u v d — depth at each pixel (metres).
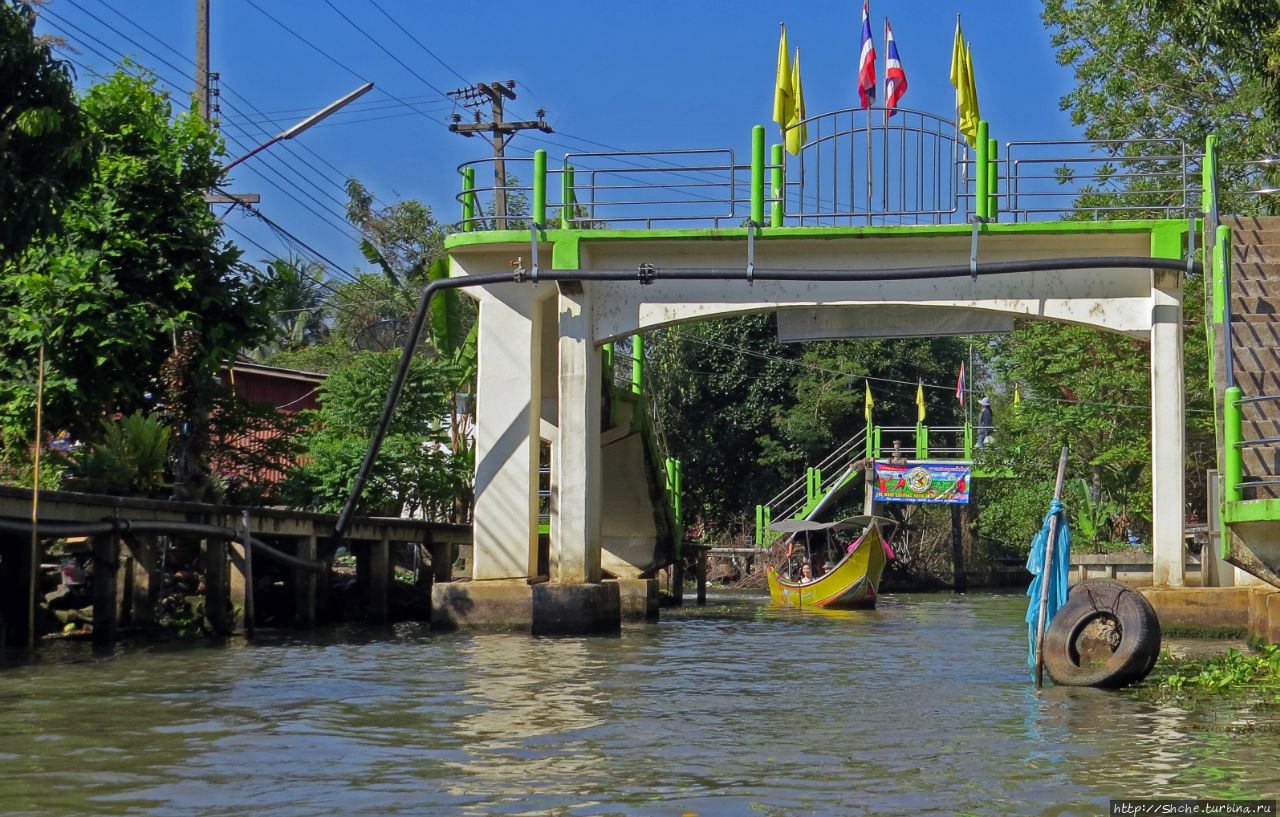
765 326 41.78
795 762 7.23
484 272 16.83
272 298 18.55
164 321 17.16
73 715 8.78
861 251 16.17
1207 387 25.48
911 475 35.50
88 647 13.42
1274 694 10.20
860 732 8.31
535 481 16.66
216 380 18.70
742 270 15.72
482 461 16.61
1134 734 8.23
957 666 12.84
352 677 11.18
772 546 36.09
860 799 6.29
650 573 23.78
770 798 6.30
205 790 6.39
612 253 16.61
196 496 16.73
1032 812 6.04
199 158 18.22
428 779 6.70
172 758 7.22
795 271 15.30
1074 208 15.55
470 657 13.13
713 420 41.78
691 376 41.28
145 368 17.78
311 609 16.92
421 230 42.06
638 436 22.28
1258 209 23.30
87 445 17.12
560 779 6.73
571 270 15.94
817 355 42.97
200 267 17.91
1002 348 32.16
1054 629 11.02
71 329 16.70
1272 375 12.66
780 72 16.52
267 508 16.47
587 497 16.42
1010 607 27.53
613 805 6.14
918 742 7.92
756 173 16.06
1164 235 15.37
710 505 42.91
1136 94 26.41
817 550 35.34
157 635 14.70
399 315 42.16
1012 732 8.32
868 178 15.98
